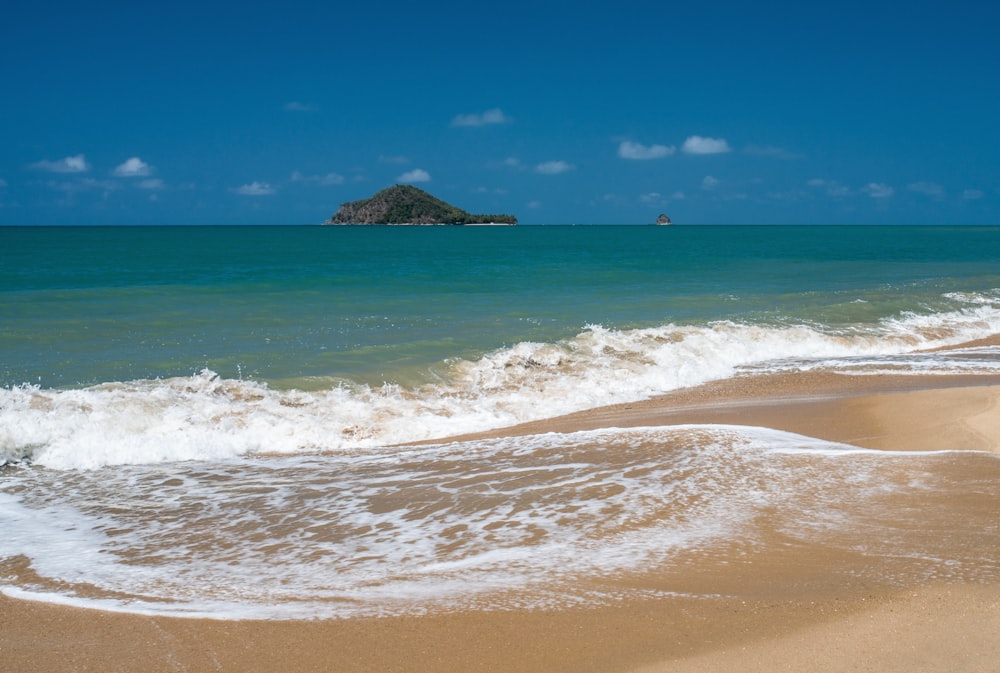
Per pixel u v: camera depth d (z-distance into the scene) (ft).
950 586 19.03
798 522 24.11
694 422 40.29
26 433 34.78
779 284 108.99
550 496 27.71
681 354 58.90
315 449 37.47
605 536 23.54
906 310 82.28
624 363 55.31
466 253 196.44
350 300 84.28
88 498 29.43
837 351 64.64
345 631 17.87
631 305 82.79
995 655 15.88
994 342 70.49
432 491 29.07
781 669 15.64
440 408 44.01
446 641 17.24
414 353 55.06
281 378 46.42
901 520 24.04
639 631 17.34
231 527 25.96
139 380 43.34
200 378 44.24
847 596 18.65
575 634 17.33
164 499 29.22
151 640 17.78
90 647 17.52
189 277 107.55
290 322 67.87
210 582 21.30
